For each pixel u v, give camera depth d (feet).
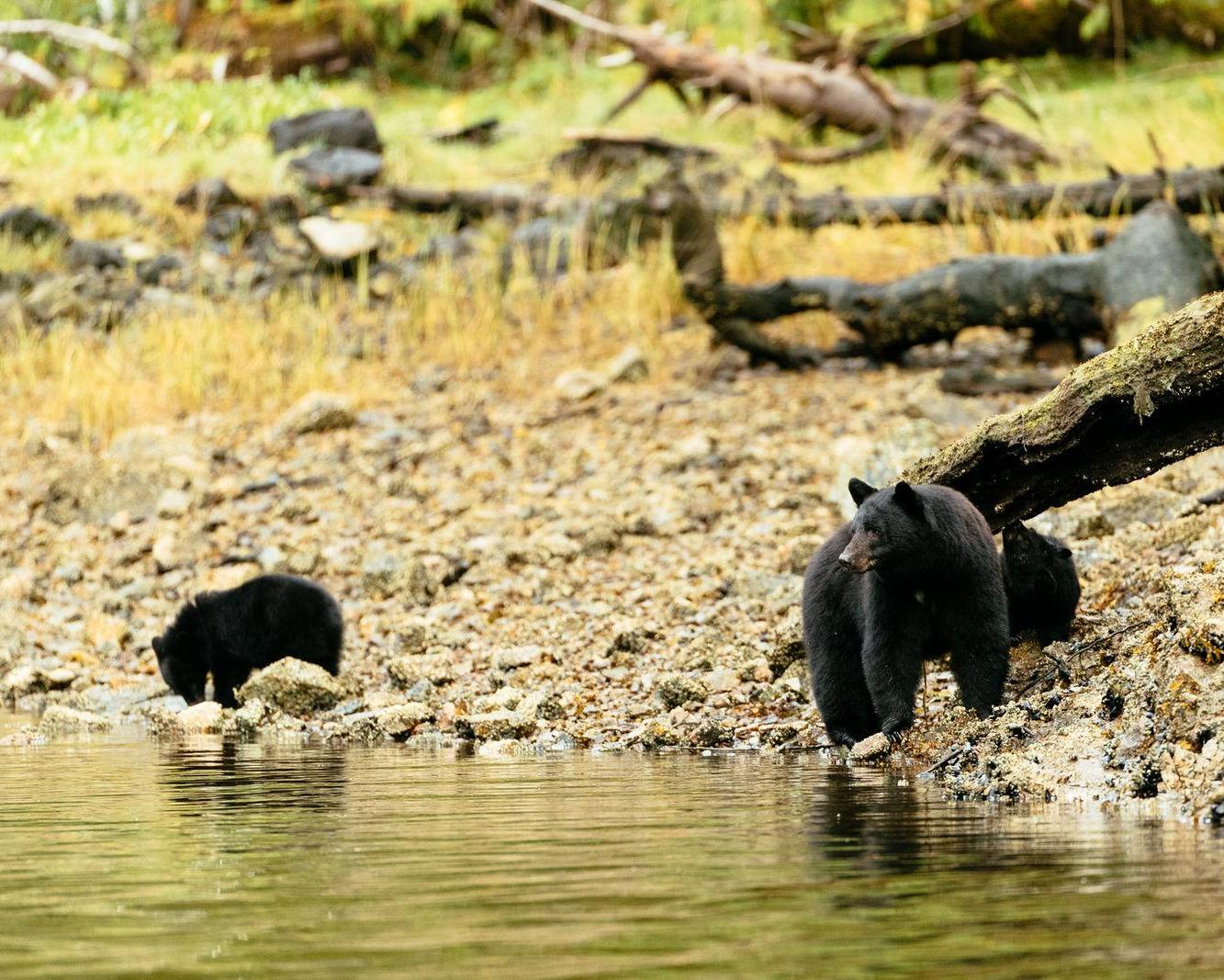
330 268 132.05
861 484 46.60
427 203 140.77
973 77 144.56
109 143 154.81
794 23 171.01
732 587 67.67
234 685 64.95
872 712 48.73
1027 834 33.19
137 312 124.36
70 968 23.66
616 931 25.29
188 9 192.24
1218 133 129.90
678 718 52.85
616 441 98.17
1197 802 35.19
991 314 98.02
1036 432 47.96
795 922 25.64
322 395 105.40
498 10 199.11
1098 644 47.32
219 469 99.25
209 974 23.21
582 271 126.31
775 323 116.67
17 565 88.12
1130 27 160.76
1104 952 23.36
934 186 134.21
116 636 74.79
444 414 106.83
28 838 34.73
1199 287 91.56
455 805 38.52
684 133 159.94
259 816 37.42
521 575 75.97
